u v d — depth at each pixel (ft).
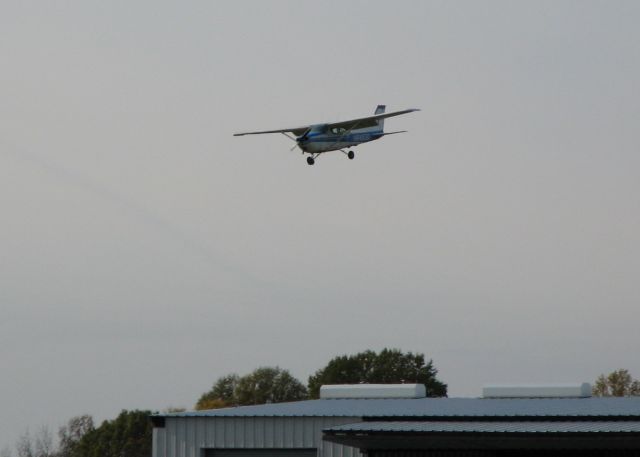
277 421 391.65
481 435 331.77
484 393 466.70
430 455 353.51
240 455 395.96
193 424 402.52
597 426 337.72
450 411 385.70
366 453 361.10
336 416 383.86
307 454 386.73
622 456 332.19
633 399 438.81
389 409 401.08
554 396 454.81
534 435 325.01
